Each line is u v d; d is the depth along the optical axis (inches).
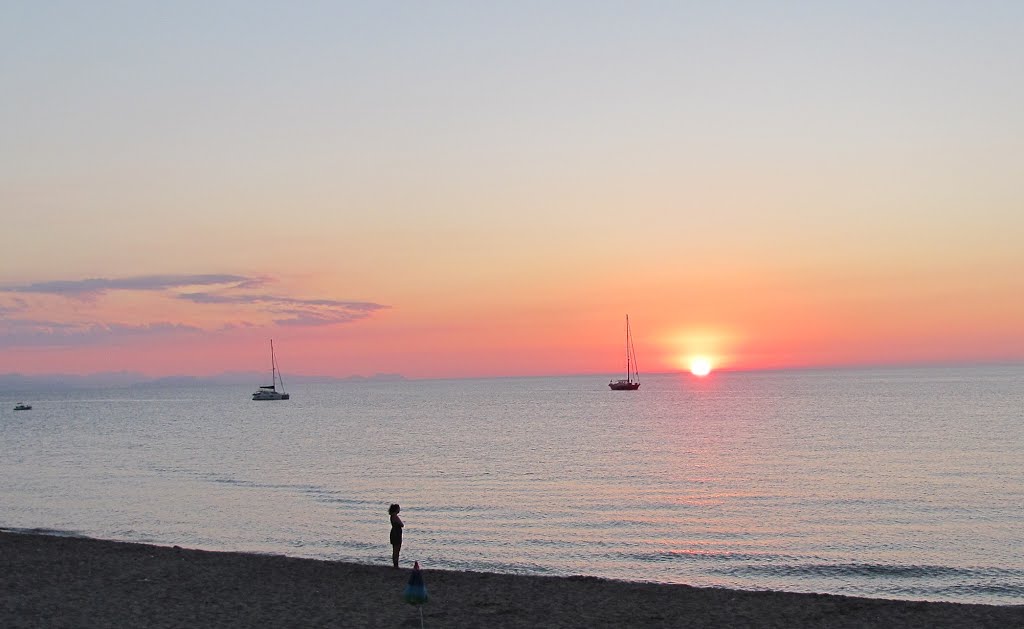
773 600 895.7
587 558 1305.4
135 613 831.1
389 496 1989.4
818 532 1496.1
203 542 1448.1
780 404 6417.3
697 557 1305.4
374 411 6756.9
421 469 2571.4
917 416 4608.8
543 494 2003.0
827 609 856.3
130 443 3846.0
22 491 2149.4
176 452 3316.9
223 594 917.2
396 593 924.6
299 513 1745.8
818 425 4116.6
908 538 1437.0
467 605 872.3
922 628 782.5
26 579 987.9
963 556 1293.1
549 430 4212.6
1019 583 1127.0
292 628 779.4
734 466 2534.5
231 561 1102.4
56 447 3668.8
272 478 2385.6
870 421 4303.6
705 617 827.4
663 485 2142.0
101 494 2073.1
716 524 1587.1
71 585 957.8
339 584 968.9
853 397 7278.5
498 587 958.4
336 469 2605.8
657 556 1314.0
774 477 2262.6
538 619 817.5
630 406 6737.2
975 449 2876.5
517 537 1470.2
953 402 6048.2
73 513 1776.6
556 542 1428.4
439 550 1365.7
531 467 2583.7
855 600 895.7
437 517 1681.8
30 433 4753.9
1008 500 1827.0
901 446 3014.3
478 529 1547.7
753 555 1317.7
